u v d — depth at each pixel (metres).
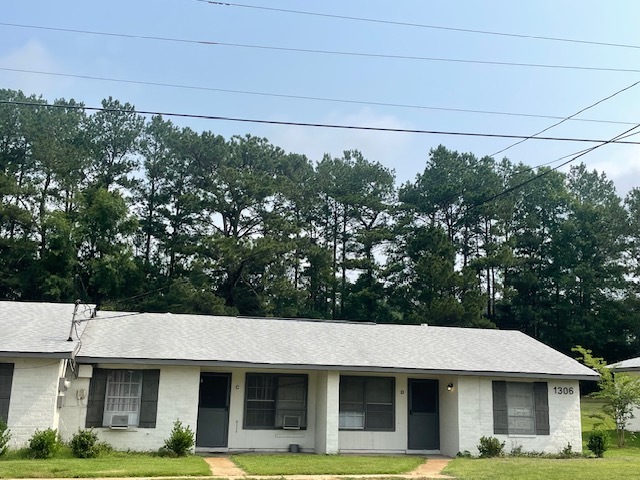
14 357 15.88
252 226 52.28
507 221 55.75
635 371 27.38
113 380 18.08
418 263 48.22
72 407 17.59
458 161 59.75
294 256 51.84
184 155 52.94
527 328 54.50
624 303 50.94
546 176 56.75
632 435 25.16
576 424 20.48
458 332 24.05
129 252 46.56
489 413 20.00
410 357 20.42
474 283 47.38
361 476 14.26
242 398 19.81
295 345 20.45
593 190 65.75
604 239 53.72
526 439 20.06
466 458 18.94
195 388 18.42
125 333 19.66
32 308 19.89
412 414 20.92
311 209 56.41
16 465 13.79
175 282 45.28
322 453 19.23
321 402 19.73
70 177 49.22
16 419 15.88
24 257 45.47
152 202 52.50
